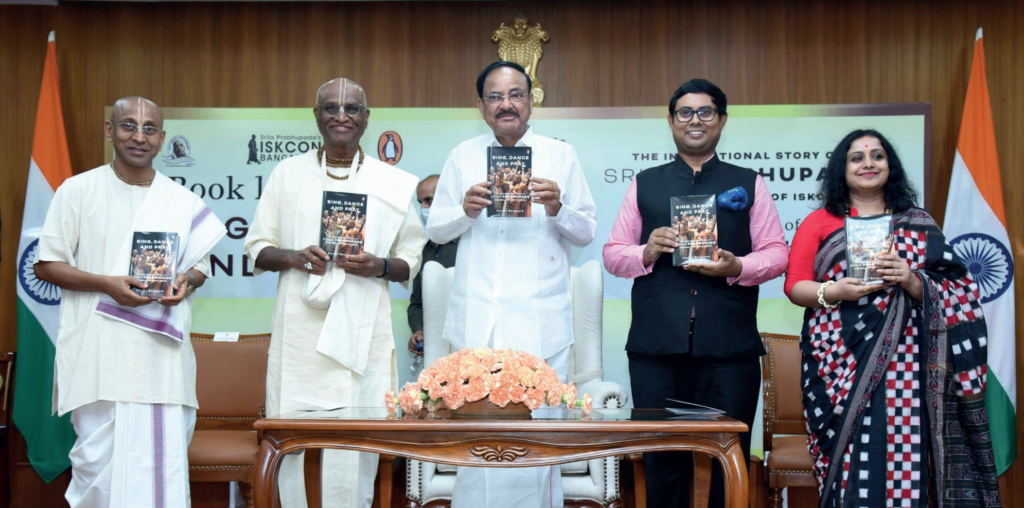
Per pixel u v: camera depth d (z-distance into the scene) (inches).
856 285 113.4
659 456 125.3
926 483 114.2
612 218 189.2
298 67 194.2
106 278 123.8
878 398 115.5
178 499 127.8
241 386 168.9
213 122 191.3
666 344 124.8
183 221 133.9
